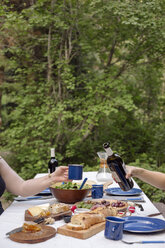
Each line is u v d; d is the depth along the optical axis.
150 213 1.70
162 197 4.50
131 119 6.65
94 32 5.80
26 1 5.70
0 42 5.45
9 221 1.60
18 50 5.47
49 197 2.08
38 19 4.88
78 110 5.48
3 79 5.95
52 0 5.25
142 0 4.92
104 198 2.04
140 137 6.45
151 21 4.74
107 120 6.53
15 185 2.03
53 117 5.22
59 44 5.86
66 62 5.34
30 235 1.33
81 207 1.75
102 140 6.29
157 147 6.03
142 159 5.86
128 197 2.06
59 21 5.11
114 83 5.34
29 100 5.39
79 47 6.04
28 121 5.44
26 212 1.65
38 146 5.49
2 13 4.73
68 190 1.85
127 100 5.18
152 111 6.88
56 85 5.74
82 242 1.29
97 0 4.90
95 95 5.60
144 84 6.79
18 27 5.10
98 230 1.40
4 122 7.02
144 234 1.36
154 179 1.83
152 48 5.55
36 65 5.60
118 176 1.73
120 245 1.26
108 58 6.05
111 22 5.57
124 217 1.52
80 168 1.91
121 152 5.71
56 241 1.30
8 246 1.25
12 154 5.74
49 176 1.98
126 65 5.94
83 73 6.35
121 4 4.84
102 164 2.55
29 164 5.24
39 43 5.80
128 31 5.57
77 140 5.42
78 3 5.55
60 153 5.80
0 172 2.07
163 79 7.08
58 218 1.59
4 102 7.37
